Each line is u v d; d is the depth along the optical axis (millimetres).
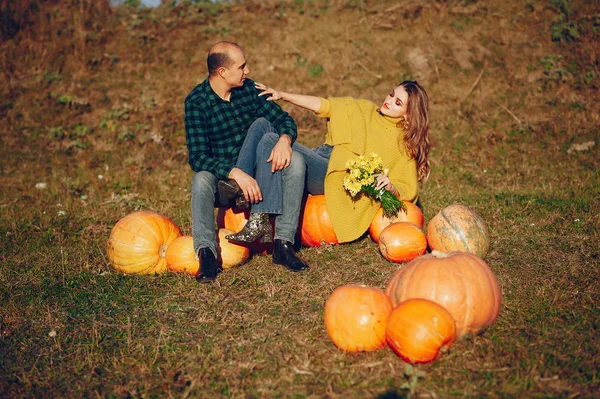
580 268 4492
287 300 4141
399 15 11570
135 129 9242
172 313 4062
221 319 3914
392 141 5133
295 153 4652
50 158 8586
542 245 5043
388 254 4711
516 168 7730
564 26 10688
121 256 4770
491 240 5227
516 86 9828
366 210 5133
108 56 10836
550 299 3965
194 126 4711
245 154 4645
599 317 3674
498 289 3523
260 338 3602
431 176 7613
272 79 10234
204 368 3279
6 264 5191
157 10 12023
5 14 11367
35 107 9719
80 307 4270
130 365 3385
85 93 10086
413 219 5121
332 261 4836
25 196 7379
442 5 11641
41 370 3395
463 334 3396
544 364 3150
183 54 11078
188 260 4656
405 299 3455
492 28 11109
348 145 5062
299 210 4676
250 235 4504
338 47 10969
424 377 3062
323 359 3322
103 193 7496
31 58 10758
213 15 12047
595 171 7352
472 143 8641
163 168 8352
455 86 9984
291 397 2969
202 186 4551
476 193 6816
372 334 3311
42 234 6094
